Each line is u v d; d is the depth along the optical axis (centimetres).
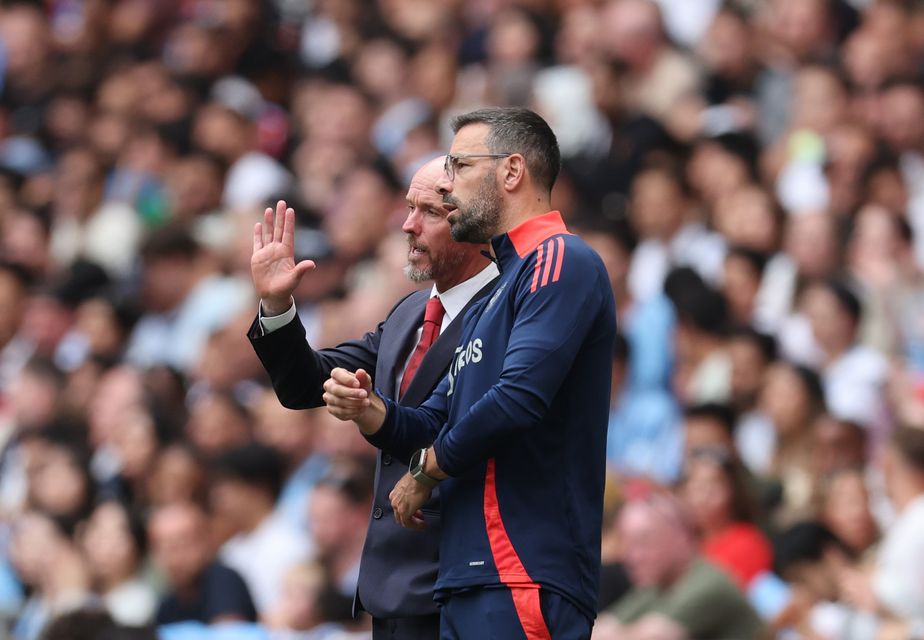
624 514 2286
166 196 4331
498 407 1345
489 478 1395
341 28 4850
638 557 2233
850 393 2844
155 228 4069
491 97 4112
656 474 2870
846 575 2244
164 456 2892
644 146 3706
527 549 1380
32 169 4853
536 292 1377
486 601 1381
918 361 3000
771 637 2209
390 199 3734
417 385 1520
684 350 3012
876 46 3738
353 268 3616
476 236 1449
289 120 4653
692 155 3672
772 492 2661
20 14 5272
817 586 2350
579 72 4094
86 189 4388
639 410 2950
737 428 2831
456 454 1358
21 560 2872
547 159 1456
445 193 1452
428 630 1523
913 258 3122
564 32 4284
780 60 3969
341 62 4534
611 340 1418
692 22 4328
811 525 2392
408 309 1606
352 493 2583
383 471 1557
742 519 2442
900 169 3366
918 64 3853
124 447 3053
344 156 4162
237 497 2783
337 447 2817
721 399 2894
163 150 4400
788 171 3525
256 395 3275
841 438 2619
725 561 2398
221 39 4847
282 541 2727
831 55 3766
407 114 4234
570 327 1366
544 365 1351
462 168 1448
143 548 2719
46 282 4206
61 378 3434
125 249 4262
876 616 2200
